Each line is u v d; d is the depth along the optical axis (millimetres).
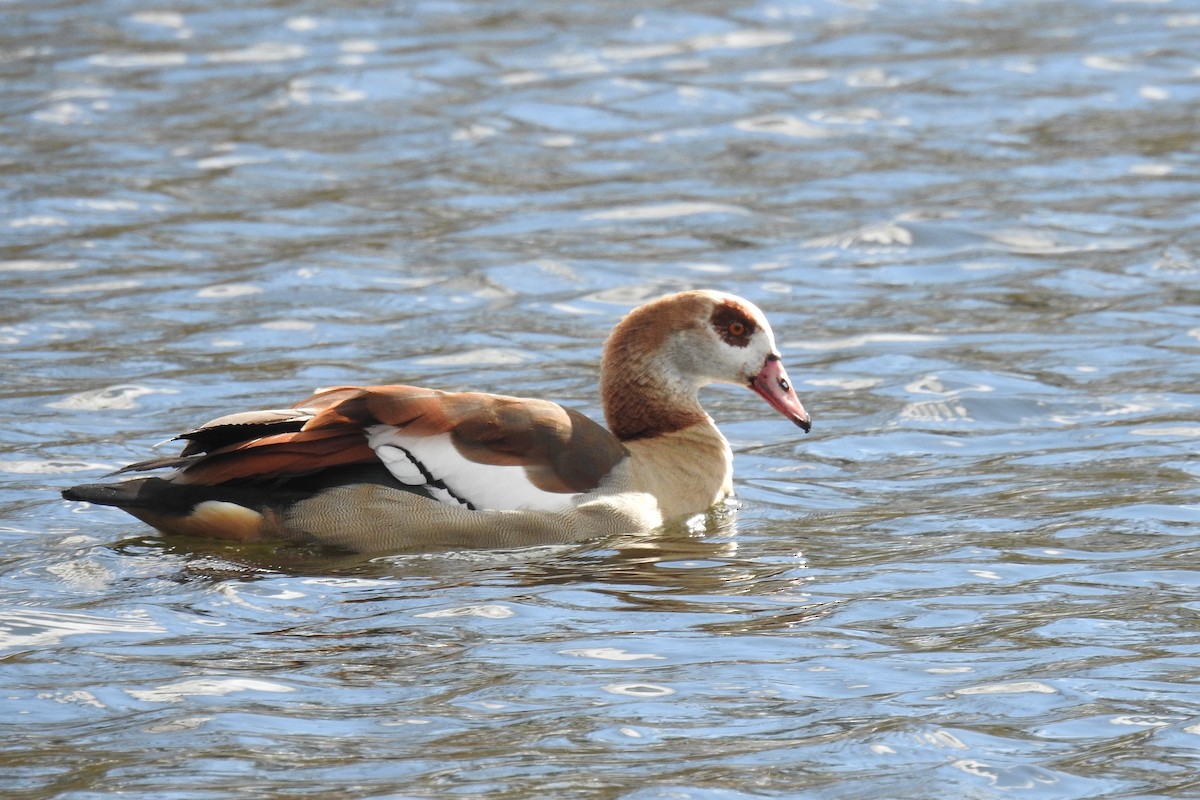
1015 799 7910
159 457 13945
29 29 30781
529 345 17234
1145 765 8211
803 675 9430
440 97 26828
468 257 20031
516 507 12070
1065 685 9195
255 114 25953
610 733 8633
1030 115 25703
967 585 10992
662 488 12805
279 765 8234
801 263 19875
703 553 11883
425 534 11859
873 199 22109
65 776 8117
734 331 13477
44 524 12406
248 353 16922
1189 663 9484
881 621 10336
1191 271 19109
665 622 10352
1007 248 20172
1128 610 10406
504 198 22422
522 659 9703
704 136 25000
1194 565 11234
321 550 11820
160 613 10492
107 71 28219
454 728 8703
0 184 22547
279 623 10344
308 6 32094
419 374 16359
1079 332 17328
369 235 20875
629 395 13477
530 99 26641
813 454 14328
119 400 15508
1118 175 22844
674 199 22250
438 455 12039
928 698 9047
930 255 20047
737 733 8625
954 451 14250
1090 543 11789
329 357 16812
